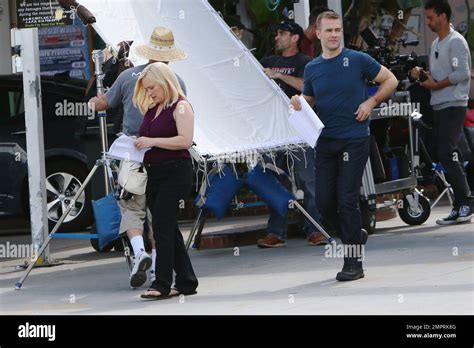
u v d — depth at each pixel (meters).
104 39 16.05
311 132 13.27
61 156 20.86
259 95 16.38
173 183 12.81
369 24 25.94
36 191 17.14
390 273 13.89
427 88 19.09
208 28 16.41
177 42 16.47
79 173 20.84
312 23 18.64
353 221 13.47
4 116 21.52
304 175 17.47
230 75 16.41
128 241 14.63
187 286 13.26
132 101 13.74
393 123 19.23
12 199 21.34
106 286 14.66
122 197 13.73
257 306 12.09
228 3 24.86
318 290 12.96
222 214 16.38
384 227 19.47
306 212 16.52
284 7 24.78
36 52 17.23
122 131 15.57
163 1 16.39
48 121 21.02
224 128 16.27
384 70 13.45
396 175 18.88
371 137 18.09
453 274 13.45
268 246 17.62
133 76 14.16
